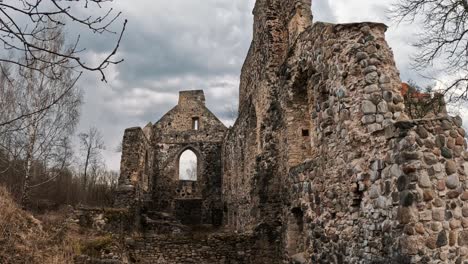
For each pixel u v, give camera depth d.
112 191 31.59
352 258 8.30
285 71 13.45
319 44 10.60
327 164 9.72
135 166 23.17
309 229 10.62
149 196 27.72
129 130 23.89
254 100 17.73
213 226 25.45
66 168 26.67
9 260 9.95
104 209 17.50
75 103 20.86
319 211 10.05
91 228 16.31
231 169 23.16
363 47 8.81
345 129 8.89
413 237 6.53
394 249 6.90
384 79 8.35
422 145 6.91
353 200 8.38
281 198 13.62
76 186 28.22
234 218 21.47
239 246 13.85
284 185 13.18
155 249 13.84
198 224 26.97
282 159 13.66
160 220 23.27
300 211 12.03
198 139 29.50
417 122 7.01
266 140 14.77
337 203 9.12
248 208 16.80
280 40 15.73
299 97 13.14
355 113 8.64
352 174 8.48
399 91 8.41
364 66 8.60
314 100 10.71
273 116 14.81
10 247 10.46
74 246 12.23
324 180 9.84
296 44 12.59
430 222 6.59
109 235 14.29
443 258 6.48
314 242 10.26
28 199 19.23
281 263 13.05
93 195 30.61
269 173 14.36
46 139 19.39
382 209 7.40
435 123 7.06
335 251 9.06
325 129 9.92
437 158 6.89
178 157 29.47
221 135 29.45
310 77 11.80
